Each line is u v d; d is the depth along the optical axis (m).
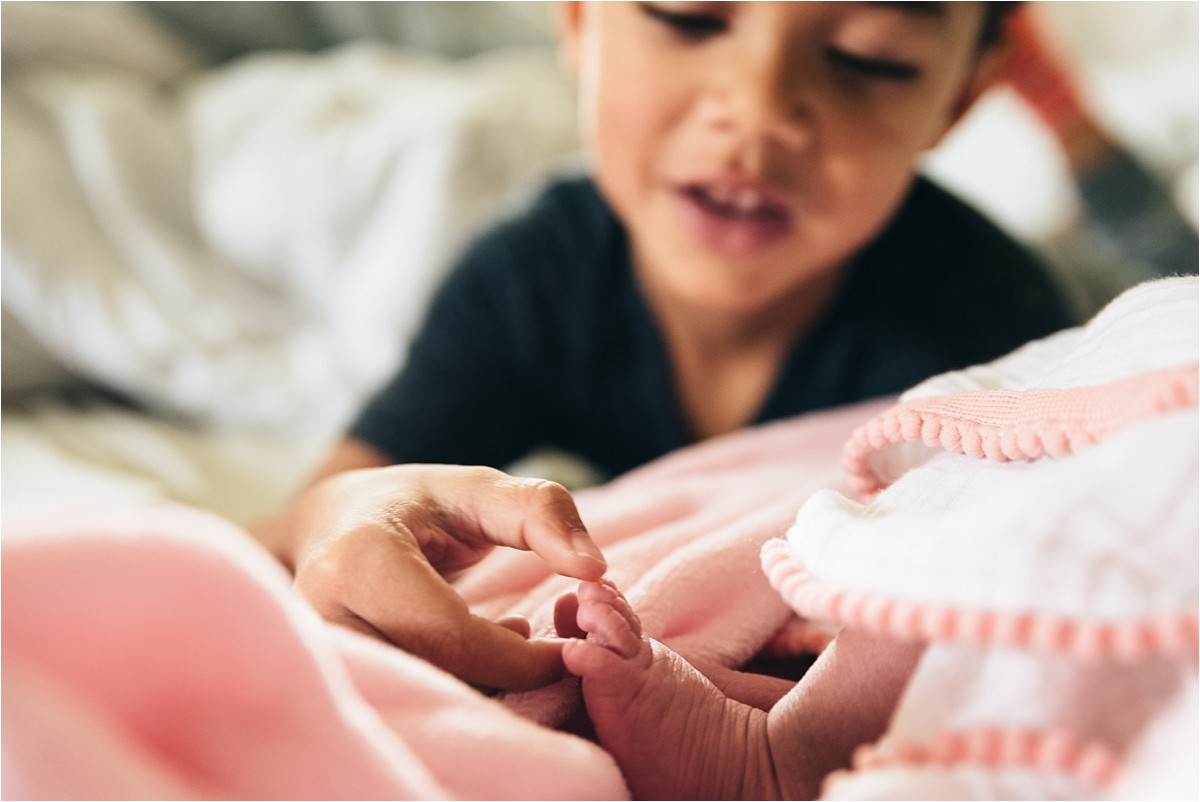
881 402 0.65
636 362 0.91
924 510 0.29
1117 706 0.24
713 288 0.74
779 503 0.43
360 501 0.38
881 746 0.25
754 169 0.67
